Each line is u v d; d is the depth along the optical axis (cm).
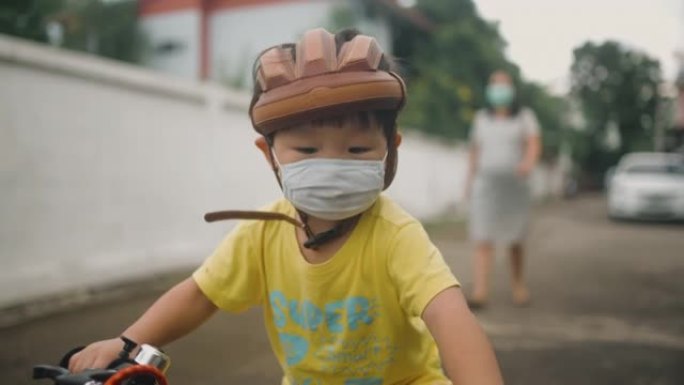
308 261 142
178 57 1695
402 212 144
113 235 554
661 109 3812
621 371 368
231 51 1702
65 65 497
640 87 3828
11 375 338
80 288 516
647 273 698
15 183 465
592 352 404
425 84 1577
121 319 446
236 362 374
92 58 522
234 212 139
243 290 151
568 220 1377
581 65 3875
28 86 473
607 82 3838
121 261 559
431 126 1531
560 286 616
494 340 428
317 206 129
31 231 478
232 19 1702
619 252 862
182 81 625
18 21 696
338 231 139
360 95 122
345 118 125
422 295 132
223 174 698
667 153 2888
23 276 471
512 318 488
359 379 147
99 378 109
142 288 543
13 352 373
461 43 1742
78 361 128
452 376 125
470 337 125
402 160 1220
